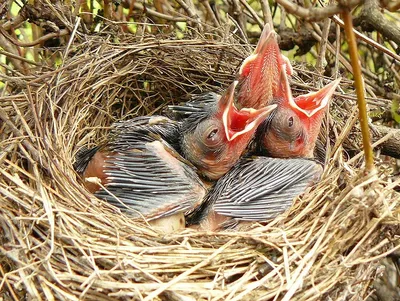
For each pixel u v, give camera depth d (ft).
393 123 0.81
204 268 0.54
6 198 0.57
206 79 0.80
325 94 0.70
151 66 0.79
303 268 0.53
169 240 0.57
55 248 0.54
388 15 0.84
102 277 0.52
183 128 0.69
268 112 0.67
